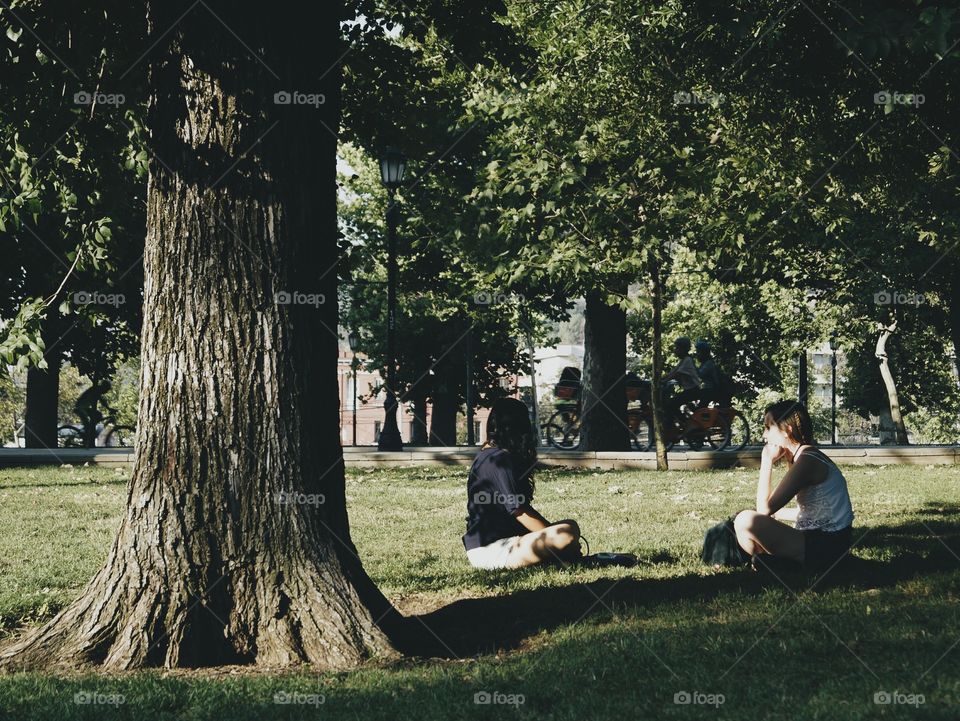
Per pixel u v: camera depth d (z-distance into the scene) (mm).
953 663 4574
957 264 19516
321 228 5648
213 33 5320
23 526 10641
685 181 14797
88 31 8508
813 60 9578
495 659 5125
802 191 14516
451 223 17328
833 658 4750
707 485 14367
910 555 7648
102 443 28797
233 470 5270
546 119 15281
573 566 7391
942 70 9203
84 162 8773
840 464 18578
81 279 8492
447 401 35688
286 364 5383
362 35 10984
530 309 29109
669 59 14008
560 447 20781
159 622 5168
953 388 43375
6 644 5695
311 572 5332
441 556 8570
